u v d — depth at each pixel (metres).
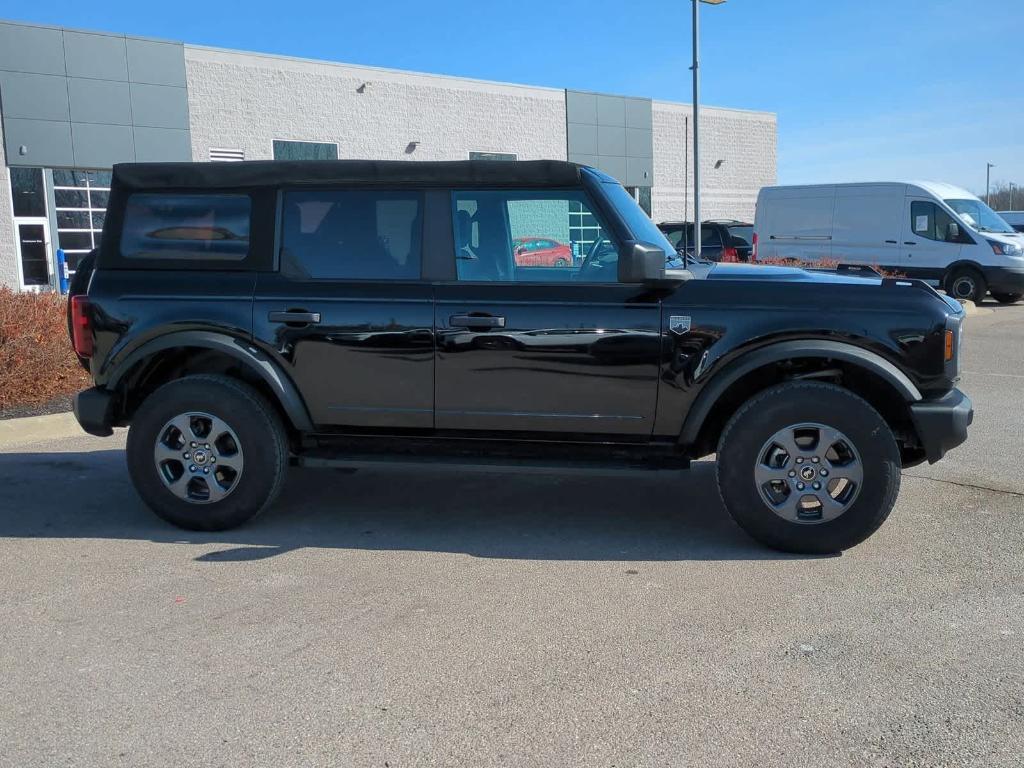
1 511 5.44
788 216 20.08
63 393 8.57
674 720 2.98
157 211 4.95
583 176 4.66
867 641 3.55
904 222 18.44
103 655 3.49
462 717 3.01
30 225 22.52
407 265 4.77
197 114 24.70
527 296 4.63
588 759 2.76
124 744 2.87
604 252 4.65
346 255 4.81
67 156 22.69
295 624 3.77
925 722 2.96
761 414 4.45
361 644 3.57
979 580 4.19
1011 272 17.34
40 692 3.20
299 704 3.10
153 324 4.85
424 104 28.91
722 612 3.85
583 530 5.04
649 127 34.28
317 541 4.87
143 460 4.92
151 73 23.78
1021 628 3.67
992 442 6.97
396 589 4.16
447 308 4.66
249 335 4.80
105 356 4.94
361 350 4.72
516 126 31.05
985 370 10.63
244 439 4.84
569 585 4.19
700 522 5.18
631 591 4.11
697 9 15.74
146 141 23.89
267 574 4.36
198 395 4.83
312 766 2.74
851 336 4.41
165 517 4.98
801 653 3.46
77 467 6.52
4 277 22.09
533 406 4.67
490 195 4.73
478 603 3.98
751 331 4.46
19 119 21.92
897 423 4.82
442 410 4.74
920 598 3.98
